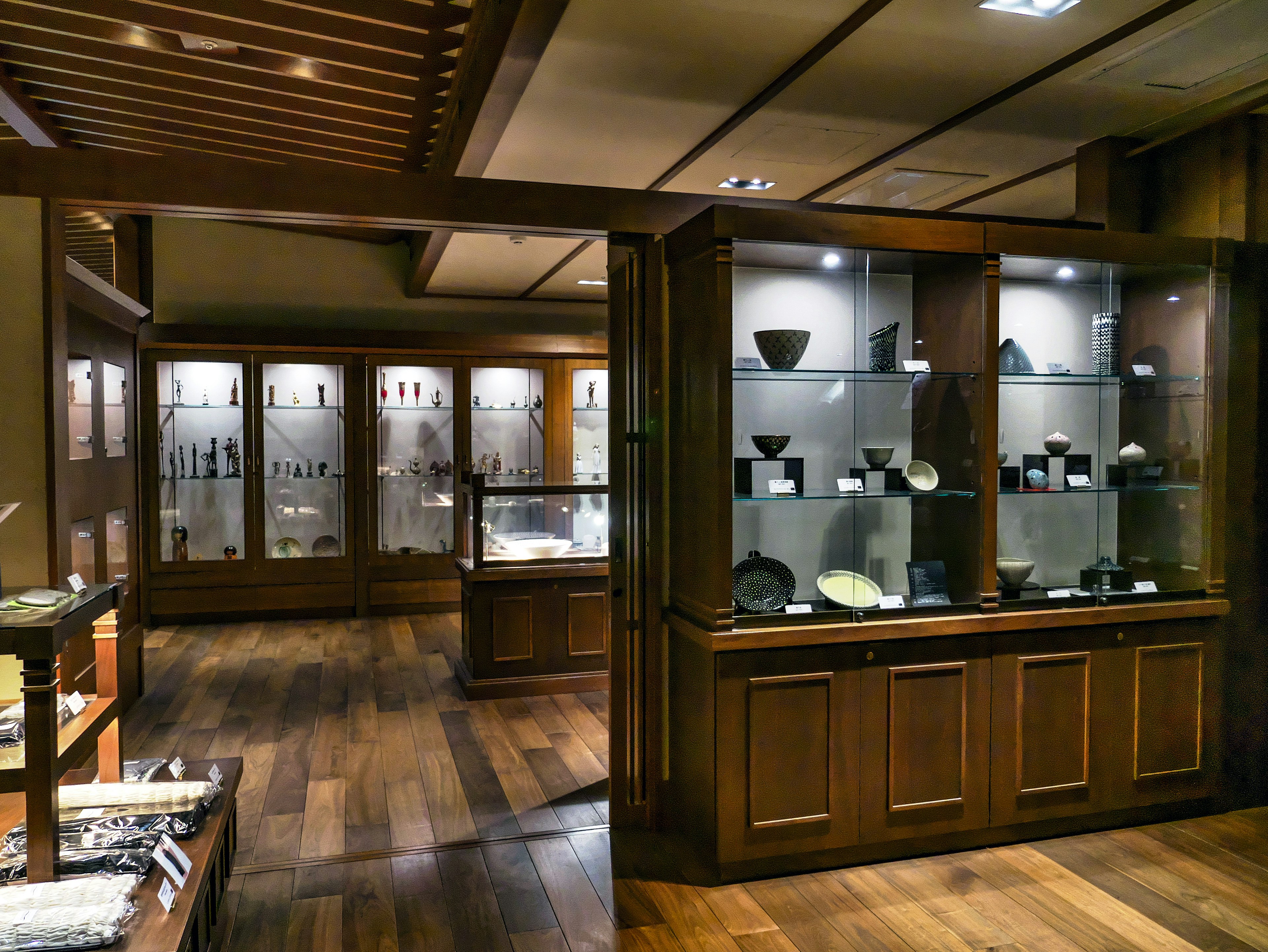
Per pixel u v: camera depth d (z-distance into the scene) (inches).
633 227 124.9
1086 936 98.3
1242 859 117.3
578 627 197.8
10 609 80.2
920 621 115.2
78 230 240.5
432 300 305.4
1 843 88.4
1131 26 102.6
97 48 145.6
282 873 113.7
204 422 269.6
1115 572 131.0
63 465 114.8
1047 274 129.7
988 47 108.3
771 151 148.4
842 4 97.8
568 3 97.4
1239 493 131.6
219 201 111.5
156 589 265.0
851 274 125.0
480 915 103.4
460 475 288.8
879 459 124.3
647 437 125.7
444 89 147.9
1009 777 120.9
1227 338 128.8
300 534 279.1
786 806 112.0
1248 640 133.5
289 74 142.3
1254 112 127.7
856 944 96.9
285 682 205.5
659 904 106.0
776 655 110.9
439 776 147.6
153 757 155.4
